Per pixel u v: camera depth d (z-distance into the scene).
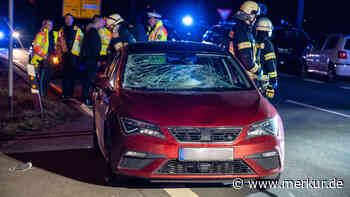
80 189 6.14
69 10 26.69
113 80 7.12
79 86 16.06
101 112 6.96
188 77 7.01
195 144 5.63
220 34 18.42
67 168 7.06
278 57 23.59
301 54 22.14
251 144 5.72
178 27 26.50
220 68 7.28
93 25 12.93
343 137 9.66
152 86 6.79
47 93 13.72
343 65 20.06
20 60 23.41
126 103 6.12
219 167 5.71
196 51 7.52
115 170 5.83
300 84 19.16
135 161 5.69
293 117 11.86
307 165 7.52
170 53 7.41
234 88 6.91
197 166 5.68
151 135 5.68
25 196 5.88
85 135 9.24
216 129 5.70
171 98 6.28
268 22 8.78
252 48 8.60
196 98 6.34
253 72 8.66
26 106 11.60
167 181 5.72
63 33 13.27
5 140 8.67
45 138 8.91
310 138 9.50
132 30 12.15
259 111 6.05
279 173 6.09
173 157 5.61
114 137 5.88
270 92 8.91
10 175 6.68
